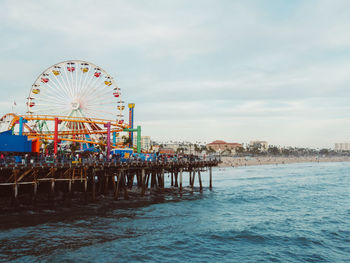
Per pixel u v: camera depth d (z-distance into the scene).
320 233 31.34
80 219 34.34
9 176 39.12
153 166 51.09
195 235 29.92
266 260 23.98
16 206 36.72
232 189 66.69
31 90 71.38
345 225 34.56
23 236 27.91
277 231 31.88
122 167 45.72
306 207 45.72
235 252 25.67
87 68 76.69
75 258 23.17
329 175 110.06
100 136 77.31
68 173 43.19
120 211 38.88
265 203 48.94
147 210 40.09
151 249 25.75
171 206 43.44
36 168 38.50
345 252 25.92
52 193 39.66
